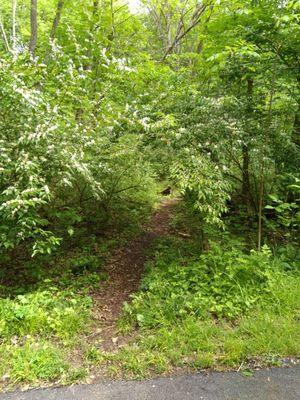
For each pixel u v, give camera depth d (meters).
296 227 5.57
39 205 4.39
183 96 5.47
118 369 2.97
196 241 5.63
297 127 5.74
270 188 5.79
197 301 3.71
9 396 2.66
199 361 2.98
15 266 4.96
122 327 3.57
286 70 5.13
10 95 3.97
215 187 4.19
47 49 5.92
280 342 3.12
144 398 2.64
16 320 3.46
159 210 7.94
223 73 5.86
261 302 3.71
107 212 6.61
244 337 3.25
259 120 5.49
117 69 5.20
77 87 4.71
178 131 4.73
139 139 5.09
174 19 10.43
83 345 3.29
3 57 4.31
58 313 3.64
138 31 8.76
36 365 2.94
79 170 4.24
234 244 4.80
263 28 4.93
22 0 9.02
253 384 2.75
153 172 5.19
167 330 3.42
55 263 5.15
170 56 9.07
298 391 2.67
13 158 4.08
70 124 4.65
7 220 4.03
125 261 5.48
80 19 7.68
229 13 5.23
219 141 4.74
